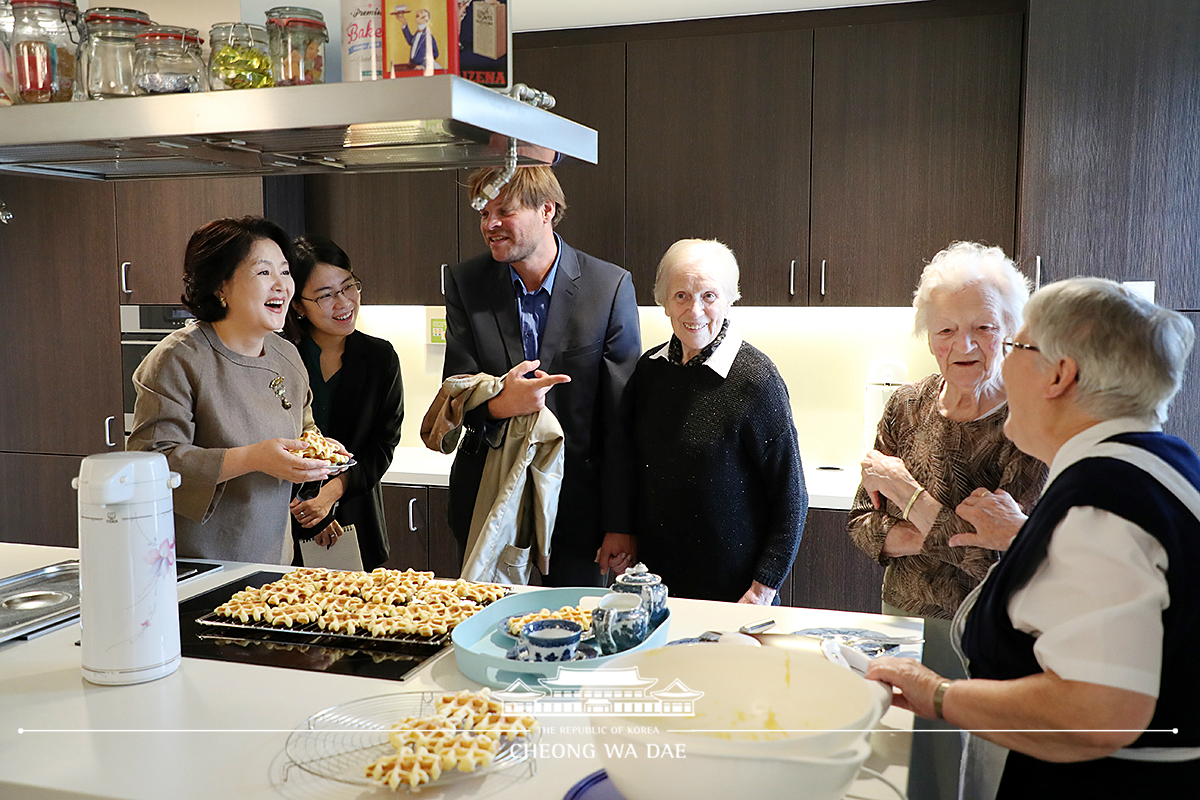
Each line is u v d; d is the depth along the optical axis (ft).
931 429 6.17
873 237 10.71
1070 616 3.09
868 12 10.51
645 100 11.22
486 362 8.32
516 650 4.44
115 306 12.75
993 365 5.74
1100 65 9.50
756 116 10.92
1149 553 3.02
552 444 7.57
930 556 6.05
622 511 7.93
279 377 7.18
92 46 4.77
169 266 12.50
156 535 4.43
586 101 11.40
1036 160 9.73
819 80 10.70
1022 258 9.85
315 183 12.55
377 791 3.38
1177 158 9.41
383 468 9.50
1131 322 3.32
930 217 10.54
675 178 11.22
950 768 3.67
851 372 12.11
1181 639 3.03
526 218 7.84
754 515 7.51
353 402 9.36
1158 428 3.50
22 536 13.50
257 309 6.72
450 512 8.39
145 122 4.45
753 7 10.67
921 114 10.46
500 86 4.51
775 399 7.38
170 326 12.52
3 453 13.44
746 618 5.36
